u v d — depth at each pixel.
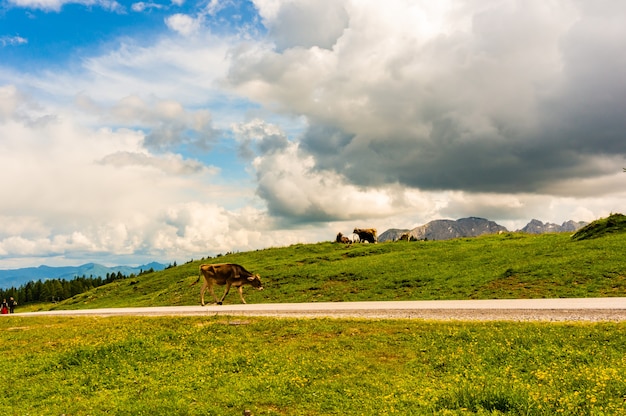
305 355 17.47
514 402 11.04
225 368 16.59
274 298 44.94
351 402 12.65
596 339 16.48
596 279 31.97
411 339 18.53
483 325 19.73
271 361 16.94
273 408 12.73
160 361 18.05
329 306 30.73
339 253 67.00
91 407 13.42
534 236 59.34
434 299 34.97
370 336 19.41
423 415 11.01
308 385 14.29
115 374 16.67
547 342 16.53
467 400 11.48
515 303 26.41
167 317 27.77
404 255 55.12
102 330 25.27
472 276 39.19
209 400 13.50
